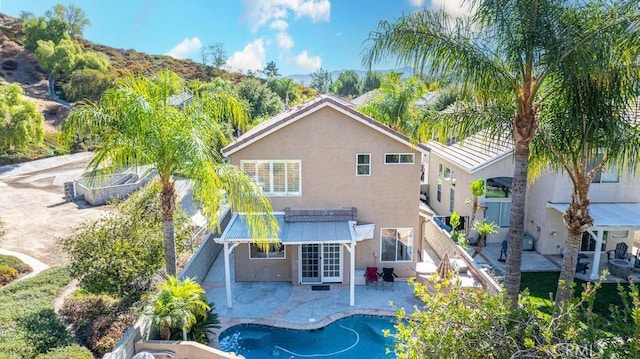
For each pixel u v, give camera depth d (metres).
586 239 27.33
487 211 29.41
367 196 23.33
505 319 10.02
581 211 16.22
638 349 8.59
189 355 15.13
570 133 15.05
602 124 14.20
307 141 22.56
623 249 26.09
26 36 100.06
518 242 14.94
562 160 16.28
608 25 12.80
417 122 19.27
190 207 34.78
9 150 56.66
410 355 10.03
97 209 36.34
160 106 16.81
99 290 16.86
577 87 13.78
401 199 23.41
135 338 15.01
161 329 15.49
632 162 15.41
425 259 26.44
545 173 26.92
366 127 22.47
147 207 21.86
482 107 17.08
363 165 22.97
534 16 13.52
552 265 25.62
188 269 21.34
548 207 26.70
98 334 15.15
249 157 22.72
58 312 16.67
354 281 22.20
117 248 16.86
